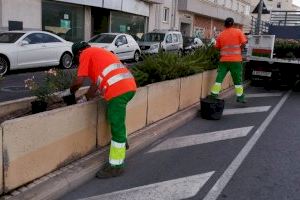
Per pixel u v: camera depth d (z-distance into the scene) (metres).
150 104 6.54
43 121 4.08
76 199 4.04
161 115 7.04
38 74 13.07
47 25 19.12
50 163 4.26
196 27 38.44
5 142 3.64
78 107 4.63
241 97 9.35
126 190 4.30
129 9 25.41
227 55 8.88
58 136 4.34
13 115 5.20
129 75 4.73
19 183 3.86
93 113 4.95
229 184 4.55
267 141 6.36
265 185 4.56
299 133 6.96
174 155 5.53
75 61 4.99
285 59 11.55
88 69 4.66
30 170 3.98
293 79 11.84
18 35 13.42
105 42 17.67
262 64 12.05
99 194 4.18
